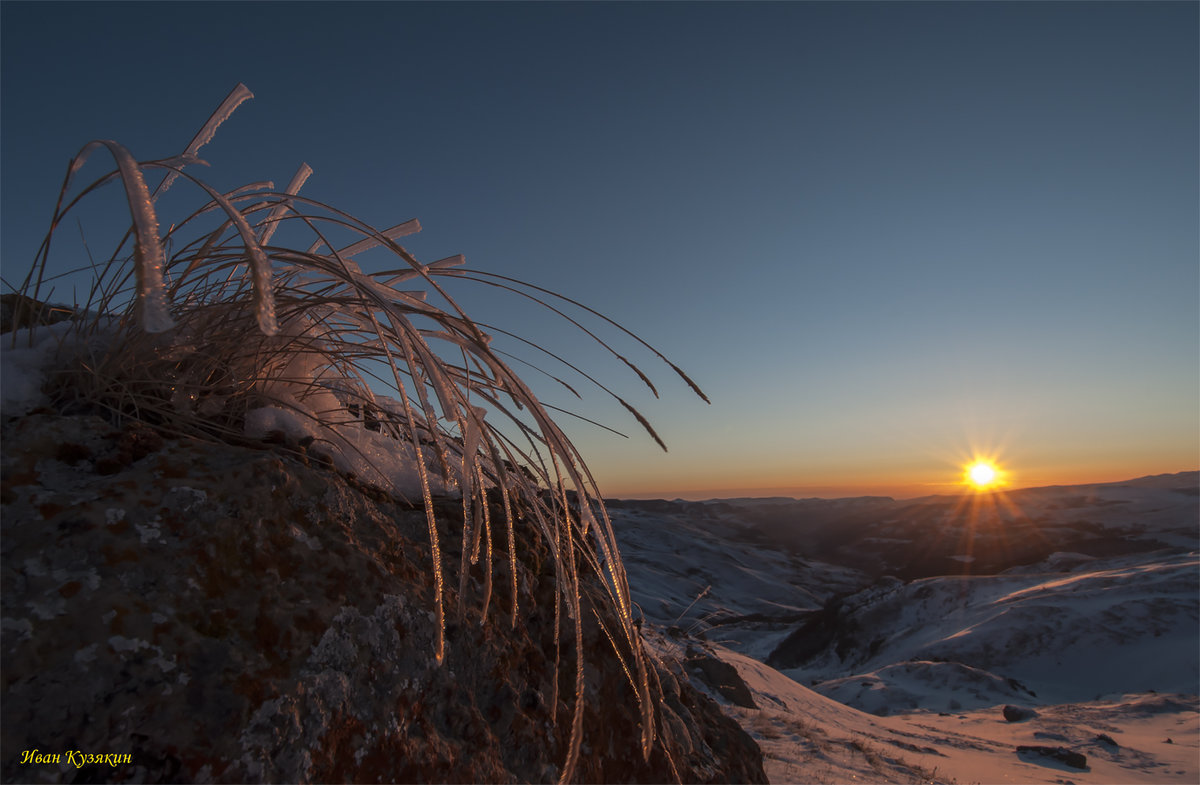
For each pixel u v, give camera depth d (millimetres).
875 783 10023
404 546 1547
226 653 1078
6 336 1405
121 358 1344
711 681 17453
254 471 1319
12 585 986
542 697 1631
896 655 88188
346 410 1768
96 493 1138
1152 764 27641
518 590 1779
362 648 1257
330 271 1139
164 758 941
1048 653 76125
